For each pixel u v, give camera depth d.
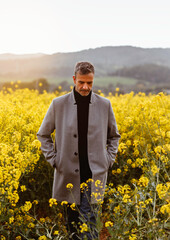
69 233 2.76
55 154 2.81
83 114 2.70
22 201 3.46
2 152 2.67
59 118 2.74
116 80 85.12
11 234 2.71
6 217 2.46
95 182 2.53
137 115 4.72
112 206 2.65
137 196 2.60
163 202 2.48
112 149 2.87
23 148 3.31
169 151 3.27
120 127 4.48
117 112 5.39
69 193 2.74
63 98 2.75
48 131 2.83
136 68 97.12
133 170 3.88
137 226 2.34
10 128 3.82
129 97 7.38
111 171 3.95
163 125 4.41
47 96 9.03
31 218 2.70
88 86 2.54
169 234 2.36
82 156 2.72
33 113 4.64
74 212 2.88
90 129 2.67
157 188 2.42
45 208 3.65
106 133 2.79
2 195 2.39
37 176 3.56
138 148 4.05
